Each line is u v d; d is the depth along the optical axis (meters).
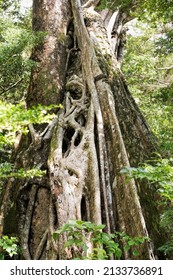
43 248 6.92
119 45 12.92
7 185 8.03
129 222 6.71
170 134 10.62
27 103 9.48
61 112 8.73
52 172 7.10
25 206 7.62
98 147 7.91
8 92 11.24
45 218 7.39
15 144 8.84
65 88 9.63
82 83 9.46
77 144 8.09
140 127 9.24
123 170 4.09
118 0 10.69
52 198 6.90
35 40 9.59
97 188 6.96
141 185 7.62
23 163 8.03
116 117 8.39
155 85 15.59
